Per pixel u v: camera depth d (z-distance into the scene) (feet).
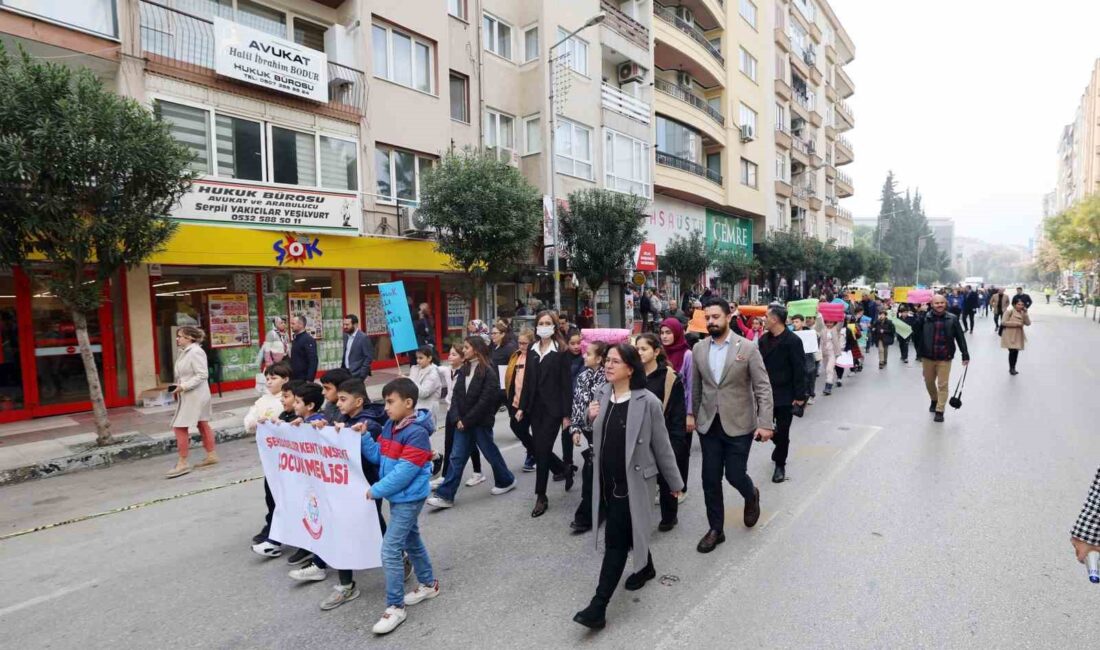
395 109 48.62
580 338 21.77
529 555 14.80
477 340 18.52
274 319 42.47
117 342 35.42
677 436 16.72
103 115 23.73
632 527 11.44
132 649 11.30
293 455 13.74
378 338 49.78
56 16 31.78
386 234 47.62
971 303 78.79
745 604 11.99
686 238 83.35
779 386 19.65
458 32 55.31
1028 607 11.52
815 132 144.15
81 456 24.49
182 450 23.29
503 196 41.93
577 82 63.41
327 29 46.21
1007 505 16.87
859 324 56.39
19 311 32.01
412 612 12.20
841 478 19.81
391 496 11.80
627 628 11.27
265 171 40.57
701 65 85.87
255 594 13.33
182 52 37.11
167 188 26.21
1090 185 241.55
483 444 19.15
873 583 12.64
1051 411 29.19
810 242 114.32
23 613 12.79
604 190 58.70
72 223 23.68
